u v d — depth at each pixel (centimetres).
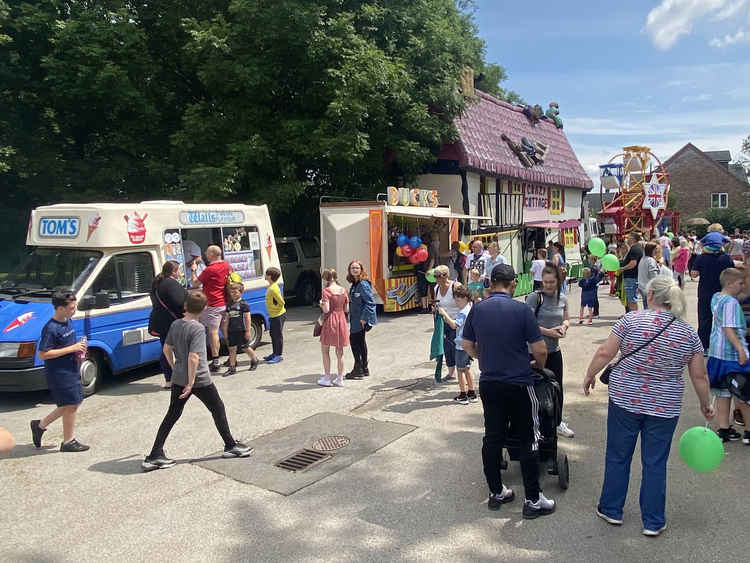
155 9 1595
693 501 452
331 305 801
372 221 1368
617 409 409
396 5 1622
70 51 1366
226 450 569
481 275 1223
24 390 718
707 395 394
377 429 633
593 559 377
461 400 719
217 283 883
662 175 2464
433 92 1652
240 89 1512
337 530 424
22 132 1484
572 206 2734
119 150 1603
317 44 1420
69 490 503
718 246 727
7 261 1559
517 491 479
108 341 810
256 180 1485
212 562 387
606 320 1311
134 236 852
